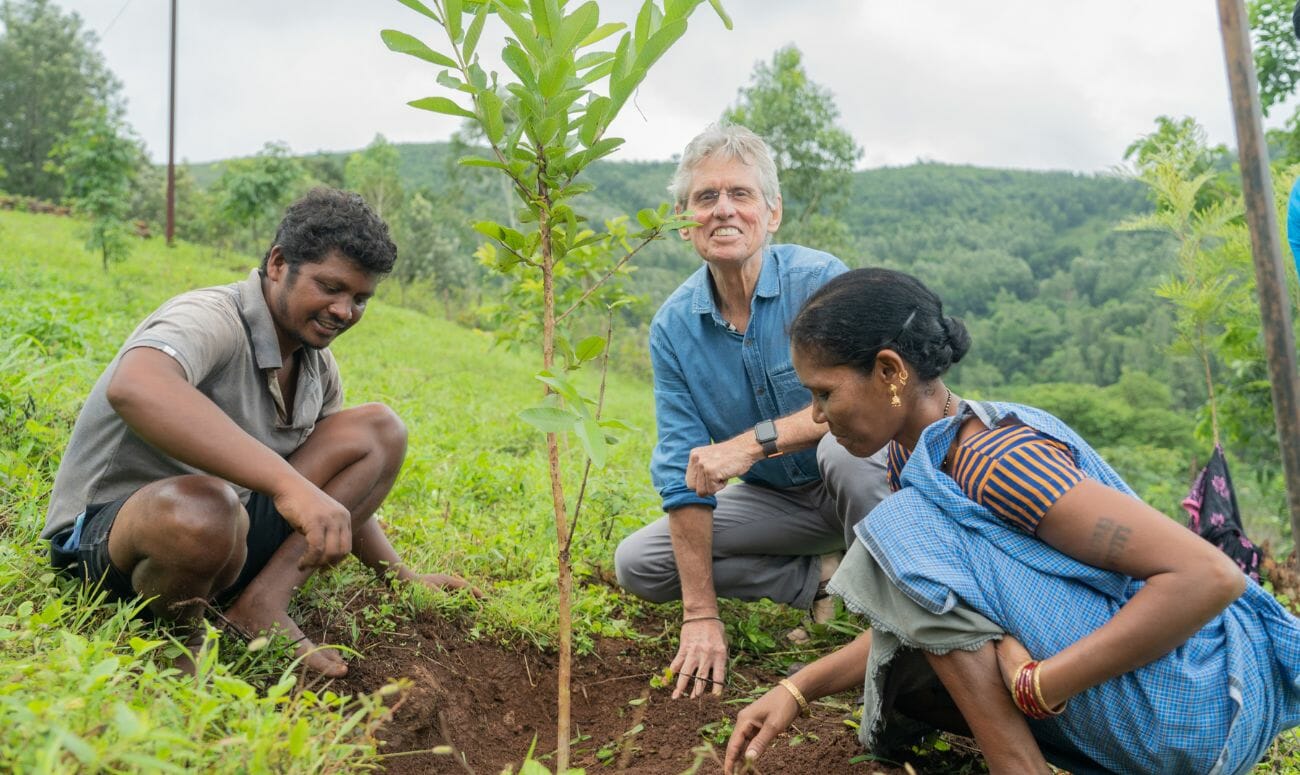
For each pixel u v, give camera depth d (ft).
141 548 7.78
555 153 6.65
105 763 4.99
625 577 11.83
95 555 8.22
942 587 6.68
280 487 7.54
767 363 11.05
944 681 6.92
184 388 7.64
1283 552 26.84
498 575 12.74
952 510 6.86
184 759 5.74
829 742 8.79
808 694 7.80
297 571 8.87
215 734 6.33
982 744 6.83
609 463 21.40
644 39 6.53
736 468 9.76
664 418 11.51
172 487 7.75
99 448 8.50
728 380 11.30
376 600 10.41
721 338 11.28
